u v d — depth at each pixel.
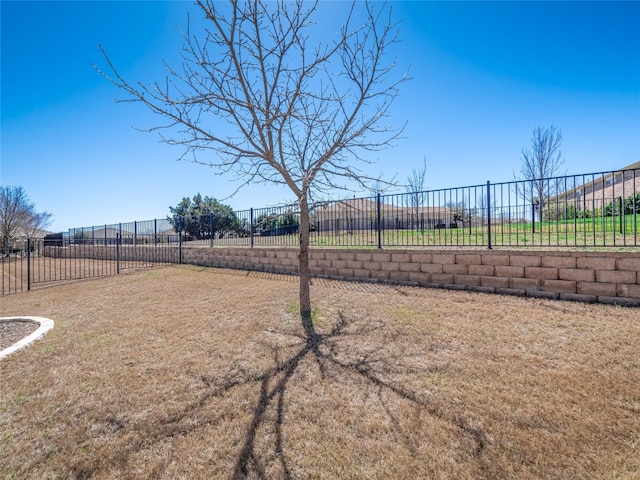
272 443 2.24
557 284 4.71
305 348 3.74
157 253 13.81
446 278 5.74
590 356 3.05
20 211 26.97
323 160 4.56
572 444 2.06
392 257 6.41
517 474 1.87
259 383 3.03
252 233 9.89
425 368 3.09
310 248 7.81
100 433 2.44
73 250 18.98
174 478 2.00
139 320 5.16
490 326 3.90
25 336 4.70
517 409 2.41
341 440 2.23
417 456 2.05
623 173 4.61
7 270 13.27
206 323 4.81
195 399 2.83
